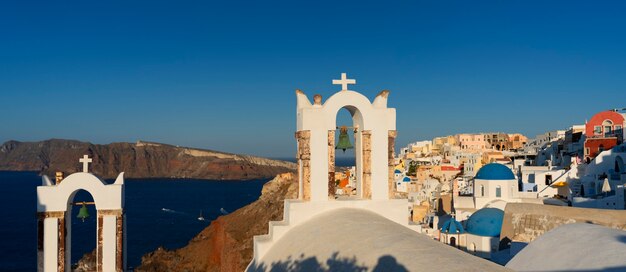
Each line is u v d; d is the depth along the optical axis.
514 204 31.22
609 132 81.12
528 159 120.81
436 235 51.00
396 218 19.31
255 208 90.56
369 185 19.36
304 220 18.53
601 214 25.53
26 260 104.56
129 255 108.19
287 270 14.72
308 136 18.92
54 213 20.50
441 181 109.00
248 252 73.94
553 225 27.69
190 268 83.69
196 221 160.88
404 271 10.59
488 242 45.22
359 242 13.44
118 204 21.27
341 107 19.27
